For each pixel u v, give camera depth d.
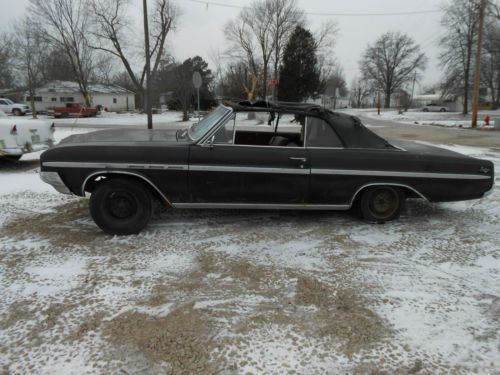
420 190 4.61
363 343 2.57
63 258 3.71
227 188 4.29
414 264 3.73
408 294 3.18
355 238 4.36
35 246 3.98
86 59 41.44
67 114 36.16
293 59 42.50
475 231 4.63
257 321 2.78
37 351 2.42
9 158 8.45
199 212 5.11
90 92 49.81
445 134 19.33
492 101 54.38
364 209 4.75
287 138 4.97
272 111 4.45
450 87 43.69
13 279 3.29
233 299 3.06
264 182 4.32
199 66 52.12
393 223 4.86
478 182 4.67
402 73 76.81
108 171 4.07
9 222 4.68
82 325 2.68
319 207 4.56
